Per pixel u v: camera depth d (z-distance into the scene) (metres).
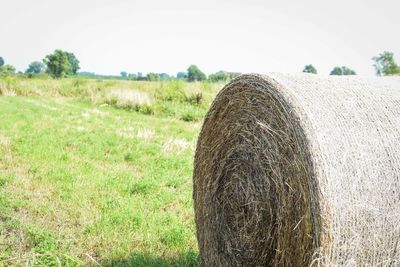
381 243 3.24
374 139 3.33
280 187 3.61
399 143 3.39
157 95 21.25
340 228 3.10
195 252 5.05
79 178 7.64
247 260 4.10
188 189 7.37
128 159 9.38
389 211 3.23
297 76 3.83
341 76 4.01
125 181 7.55
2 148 9.73
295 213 3.41
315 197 3.11
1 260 4.58
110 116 16.86
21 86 28.38
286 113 3.43
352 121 3.37
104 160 9.23
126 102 20.47
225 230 4.38
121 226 5.62
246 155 4.09
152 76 67.75
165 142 11.12
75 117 16.09
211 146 4.58
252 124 3.98
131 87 24.58
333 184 3.10
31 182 7.35
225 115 4.38
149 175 7.98
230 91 4.26
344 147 3.22
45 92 28.48
